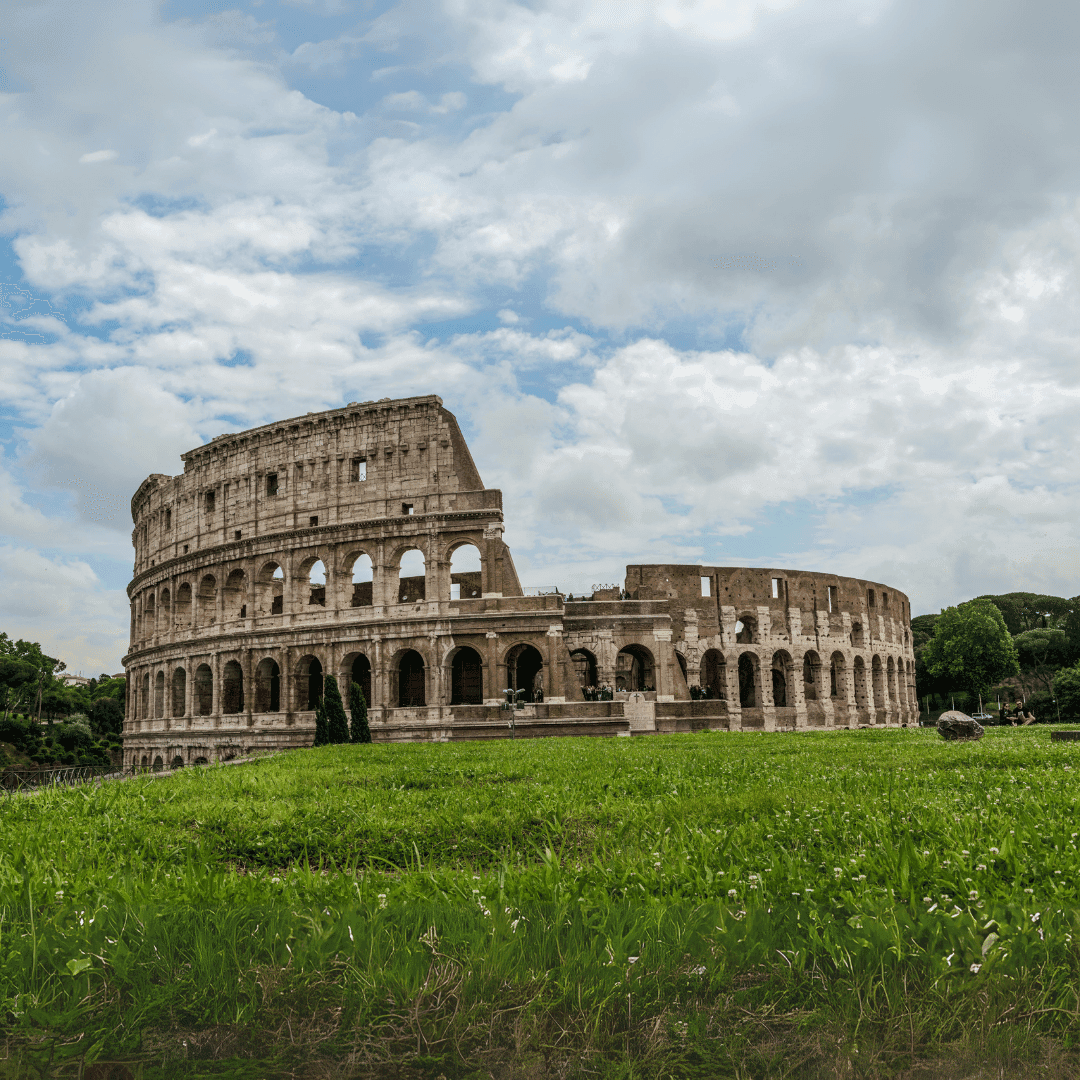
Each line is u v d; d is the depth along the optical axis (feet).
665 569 310.65
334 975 26.23
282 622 281.13
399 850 56.59
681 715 254.68
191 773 118.32
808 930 27.84
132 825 64.03
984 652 450.30
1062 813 50.60
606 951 26.81
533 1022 24.22
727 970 26.17
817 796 62.39
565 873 38.93
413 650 264.93
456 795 78.07
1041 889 33.24
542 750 147.74
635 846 46.85
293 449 290.76
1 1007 25.22
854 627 349.41
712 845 43.78
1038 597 575.79
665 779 83.97
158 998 25.20
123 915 31.14
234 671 296.71
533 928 28.91
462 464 272.10
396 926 29.48
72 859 47.06
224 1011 25.08
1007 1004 24.16
